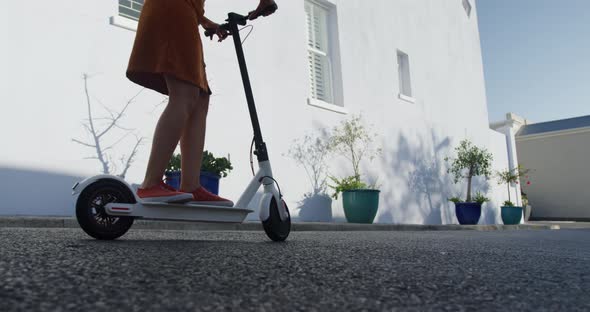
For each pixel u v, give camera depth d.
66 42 3.98
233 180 5.25
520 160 21.06
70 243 1.39
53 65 3.88
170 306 0.61
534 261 1.45
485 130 11.56
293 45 6.31
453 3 10.84
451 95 10.24
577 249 2.30
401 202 8.11
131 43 4.45
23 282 0.70
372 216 6.28
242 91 5.49
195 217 1.80
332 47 7.24
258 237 2.34
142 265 0.95
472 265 1.24
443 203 9.34
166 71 1.72
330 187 6.59
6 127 3.59
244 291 0.74
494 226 8.63
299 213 6.09
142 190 1.74
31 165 3.69
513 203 12.15
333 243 1.91
